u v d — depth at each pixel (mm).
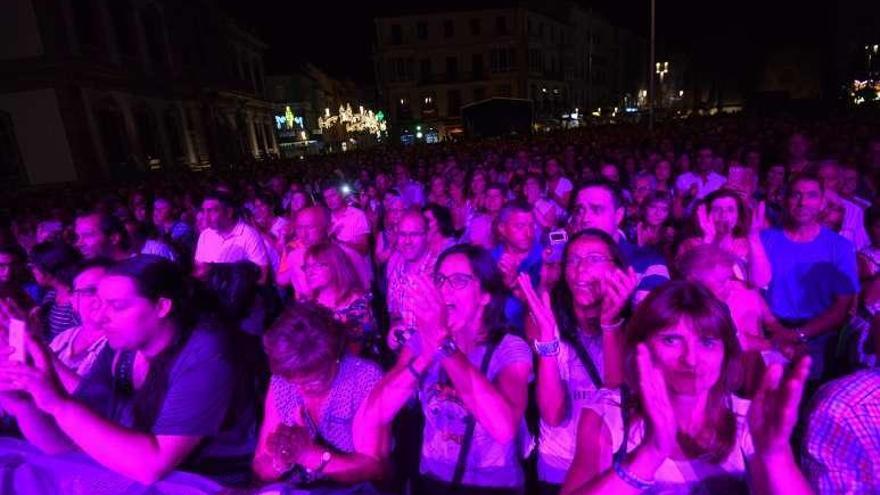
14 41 20156
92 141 21578
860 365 2764
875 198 4848
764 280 3551
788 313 3547
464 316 2213
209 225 4785
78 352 2529
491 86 59125
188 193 10602
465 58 59000
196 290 2178
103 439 1853
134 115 24781
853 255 3367
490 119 38062
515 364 2145
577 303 2338
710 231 3592
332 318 2191
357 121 62500
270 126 44344
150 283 1967
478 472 2156
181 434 1951
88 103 21609
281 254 5867
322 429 2107
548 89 64125
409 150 26844
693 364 1511
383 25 58531
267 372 3469
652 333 1534
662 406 1386
